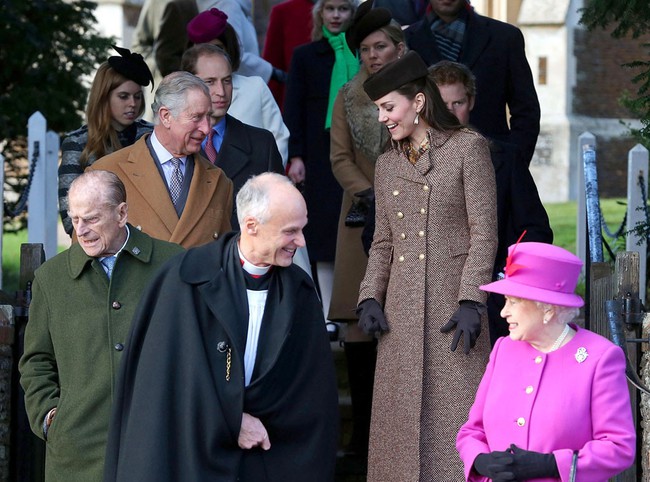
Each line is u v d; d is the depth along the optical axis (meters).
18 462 23.52
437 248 19.94
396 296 20.11
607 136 74.81
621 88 75.25
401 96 19.94
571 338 15.84
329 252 28.78
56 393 18.72
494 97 26.47
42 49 41.38
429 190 19.95
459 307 19.53
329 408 17.62
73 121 43.12
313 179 29.03
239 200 17.17
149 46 34.78
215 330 17.20
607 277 22.92
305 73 29.34
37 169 34.12
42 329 18.80
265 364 17.14
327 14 29.08
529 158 26.44
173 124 20.81
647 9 27.52
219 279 17.30
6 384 23.30
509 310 15.88
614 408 15.38
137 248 18.66
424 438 19.61
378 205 20.72
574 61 74.69
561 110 74.56
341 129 24.75
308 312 17.77
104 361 18.23
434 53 26.73
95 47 43.44
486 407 16.14
